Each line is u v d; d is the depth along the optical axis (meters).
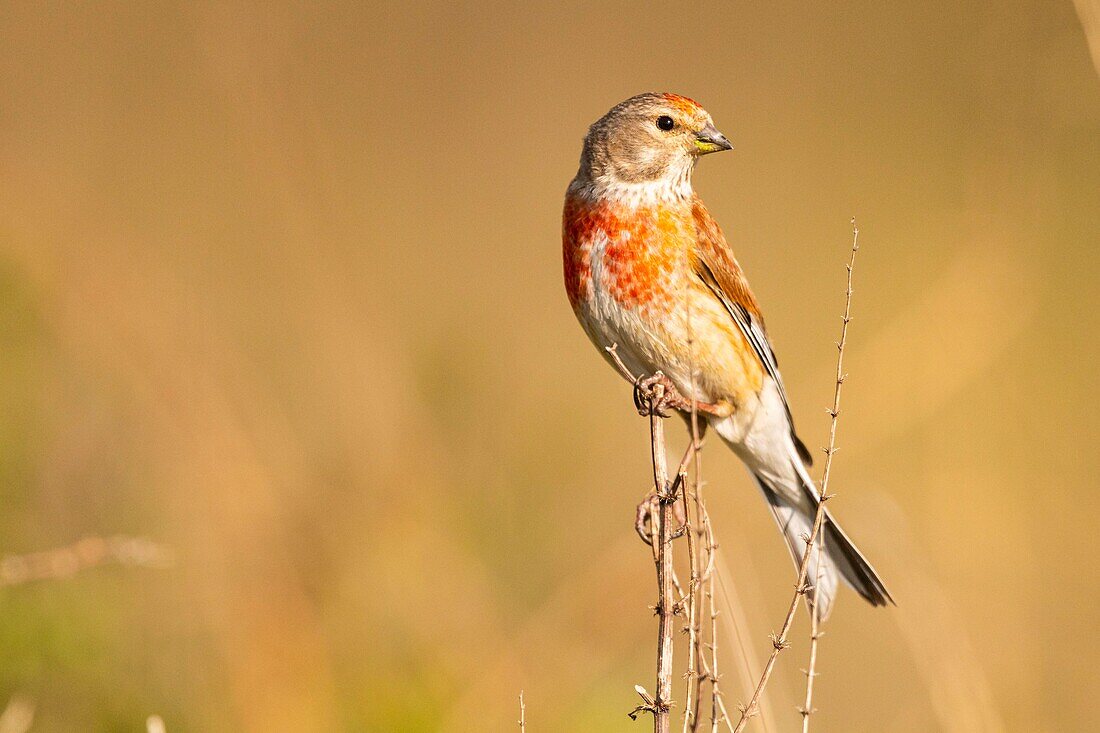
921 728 10.67
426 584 10.73
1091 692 11.70
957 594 12.18
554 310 16.11
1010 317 14.10
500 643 10.37
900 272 17.47
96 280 11.80
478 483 11.84
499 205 18.83
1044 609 12.39
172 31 17.12
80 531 9.95
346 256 15.12
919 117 19.56
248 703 9.67
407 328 14.20
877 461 13.80
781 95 20.16
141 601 9.88
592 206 8.64
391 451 11.78
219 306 13.50
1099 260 16.47
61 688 9.21
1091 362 15.45
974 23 19.38
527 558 11.48
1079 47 12.75
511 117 19.92
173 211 15.06
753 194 18.94
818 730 11.23
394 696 9.74
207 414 11.27
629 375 7.66
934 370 13.84
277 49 16.25
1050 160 16.92
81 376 10.81
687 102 8.73
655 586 10.34
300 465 11.56
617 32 20.44
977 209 15.99
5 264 10.80
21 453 10.01
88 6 17.19
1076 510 13.60
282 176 14.99
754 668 6.81
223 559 10.48
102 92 16.89
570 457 12.18
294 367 12.65
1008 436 14.42
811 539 6.21
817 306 17.09
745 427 8.80
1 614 9.03
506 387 12.86
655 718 5.98
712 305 8.53
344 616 10.45
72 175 15.48
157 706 9.45
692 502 6.51
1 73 16.78
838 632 12.03
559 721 9.58
